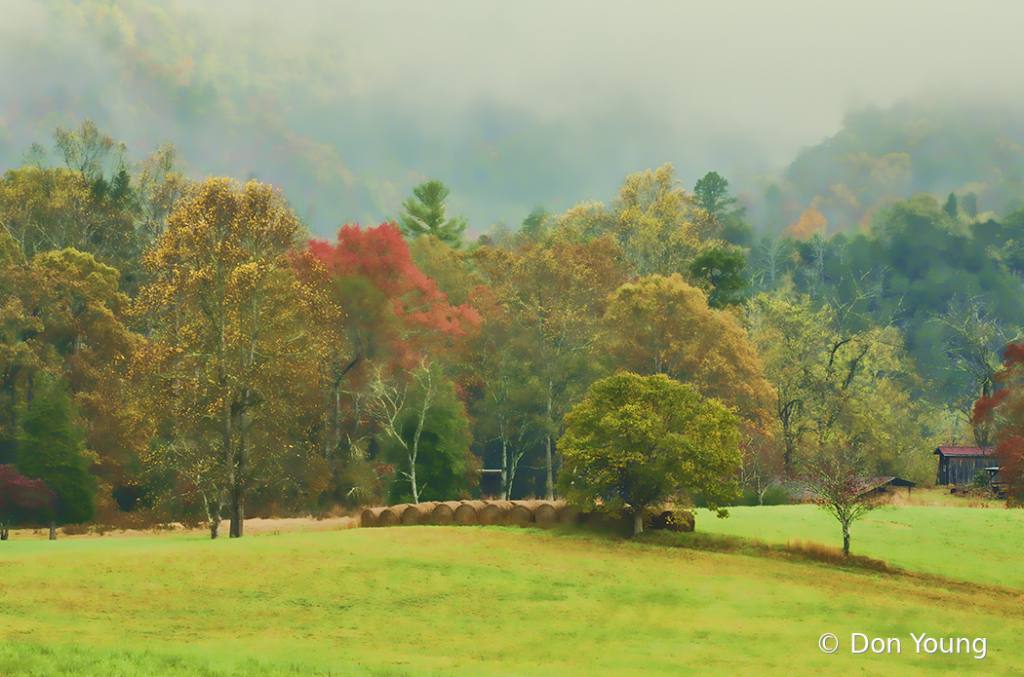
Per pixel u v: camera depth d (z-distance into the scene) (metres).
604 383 40.81
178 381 45.78
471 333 80.56
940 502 64.06
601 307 90.38
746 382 78.12
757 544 37.88
